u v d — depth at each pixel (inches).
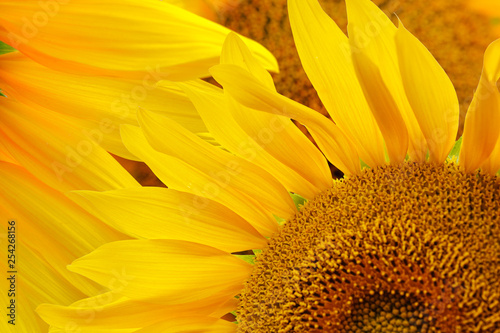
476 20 21.2
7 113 20.7
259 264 19.9
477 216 18.6
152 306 20.1
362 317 19.3
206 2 21.6
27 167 20.6
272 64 19.5
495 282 18.3
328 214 19.6
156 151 20.0
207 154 19.9
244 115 19.7
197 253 20.1
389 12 21.5
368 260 19.1
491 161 19.1
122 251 19.8
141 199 19.9
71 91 20.5
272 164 20.2
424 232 18.7
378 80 19.1
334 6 21.7
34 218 20.6
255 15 21.7
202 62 19.7
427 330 18.7
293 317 19.4
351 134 19.8
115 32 19.9
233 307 20.4
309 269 19.5
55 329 20.0
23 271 20.6
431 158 19.3
